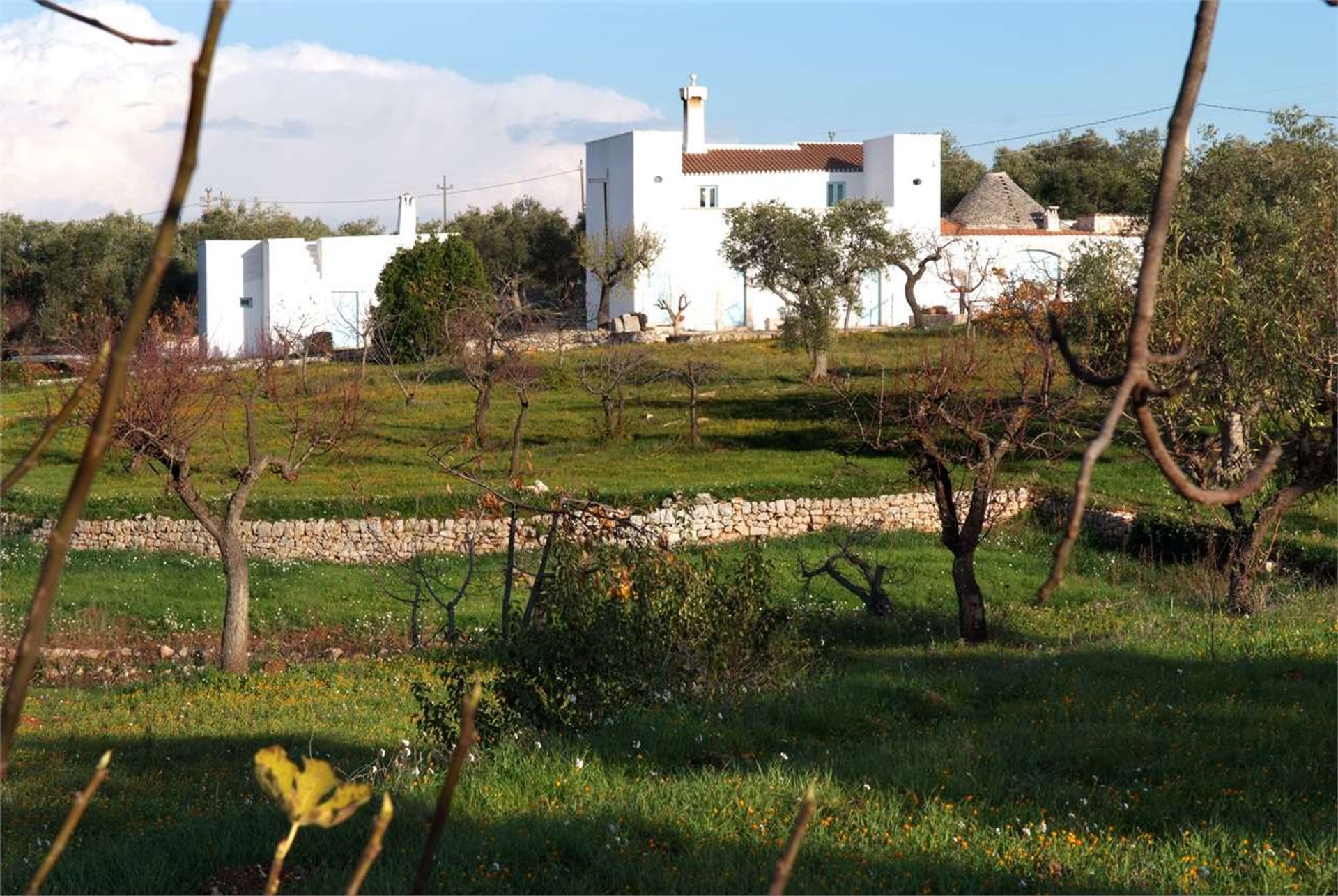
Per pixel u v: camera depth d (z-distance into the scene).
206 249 55.91
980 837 6.94
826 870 6.40
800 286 43.53
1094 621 17.05
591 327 58.03
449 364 40.22
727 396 39.22
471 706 0.94
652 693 10.80
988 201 61.88
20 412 36.81
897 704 10.77
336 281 56.31
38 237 65.62
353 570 23.80
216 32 0.80
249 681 15.90
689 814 7.30
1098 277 18.67
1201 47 1.12
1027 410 16.84
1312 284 14.42
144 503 26.98
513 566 16.36
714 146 60.78
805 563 22.02
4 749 0.77
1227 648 12.41
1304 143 25.97
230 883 6.85
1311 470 6.43
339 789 0.82
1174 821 7.18
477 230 71.75
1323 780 7.75
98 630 19.98
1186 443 16.88
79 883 6.84
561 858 6.73
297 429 19.73
